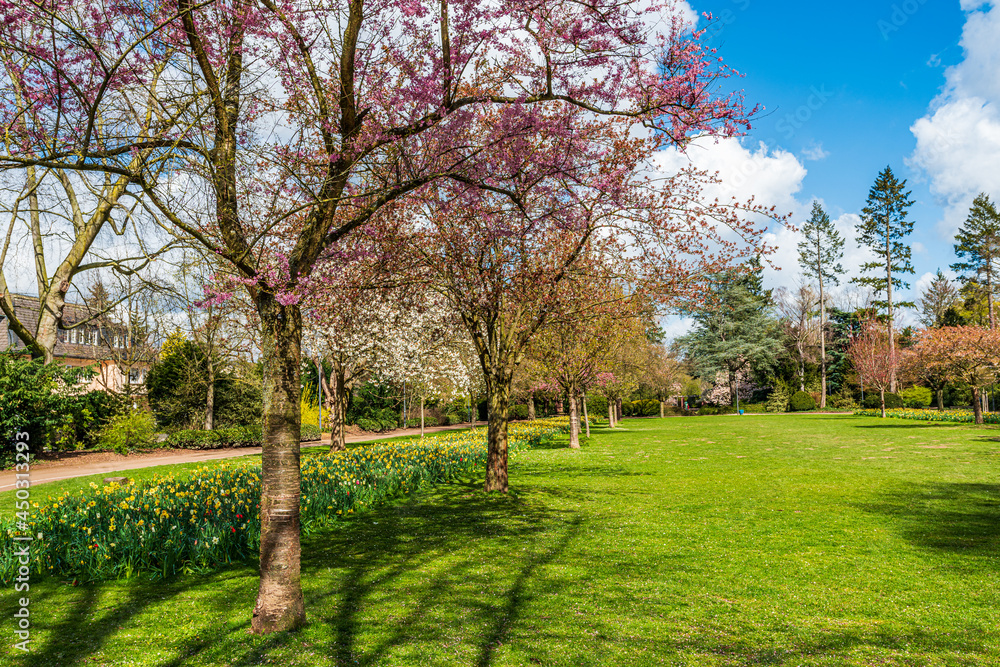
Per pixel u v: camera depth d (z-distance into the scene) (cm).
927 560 733
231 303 888
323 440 2973
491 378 1264
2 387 1708
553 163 645
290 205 612
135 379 3061
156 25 491
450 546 794
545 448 2269
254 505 843
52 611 536
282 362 504
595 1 525
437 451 1717
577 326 1742
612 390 3253
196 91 548
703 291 1039
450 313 1352
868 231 5597
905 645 475
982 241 5381
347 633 486
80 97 451
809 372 5975
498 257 1105
